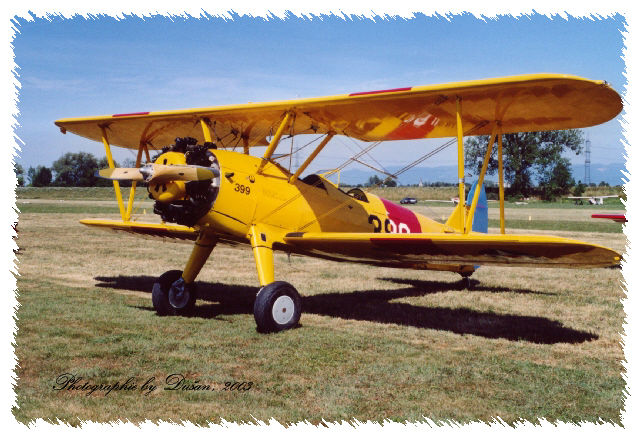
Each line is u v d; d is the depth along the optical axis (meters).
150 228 8.39
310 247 6.91
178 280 6.86
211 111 6.97
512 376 4.53
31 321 6.09
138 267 10.88
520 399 4.00
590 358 5.09
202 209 6.16
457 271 9.12
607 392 4.17
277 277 10.31
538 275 10.94
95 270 10.33
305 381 4.32
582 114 6.11
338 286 9.34
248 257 13.24
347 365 4.75
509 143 59.03
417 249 6.13
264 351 5.14
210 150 6.35
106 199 57.00
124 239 16.48
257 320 5.86
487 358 5.03
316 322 6.52
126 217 8.69
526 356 5.16
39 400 3.80
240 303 7.71
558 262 5.79
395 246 6.14
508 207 49.56
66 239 15.99
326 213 7.36
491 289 9.23
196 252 6.90
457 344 5.56
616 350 5.40
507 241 5.21
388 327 6.29
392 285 9.56
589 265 5.73
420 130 7.27
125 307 7.06
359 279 10.20
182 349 5.15
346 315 6.96
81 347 5.11
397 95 5.86
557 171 60.41
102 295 7.84
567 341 5.72
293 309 6.14
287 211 6.86
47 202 47.06
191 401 3.85
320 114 6.75
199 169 5.86
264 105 6.62
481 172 6.41
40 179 83.31
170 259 12.17
